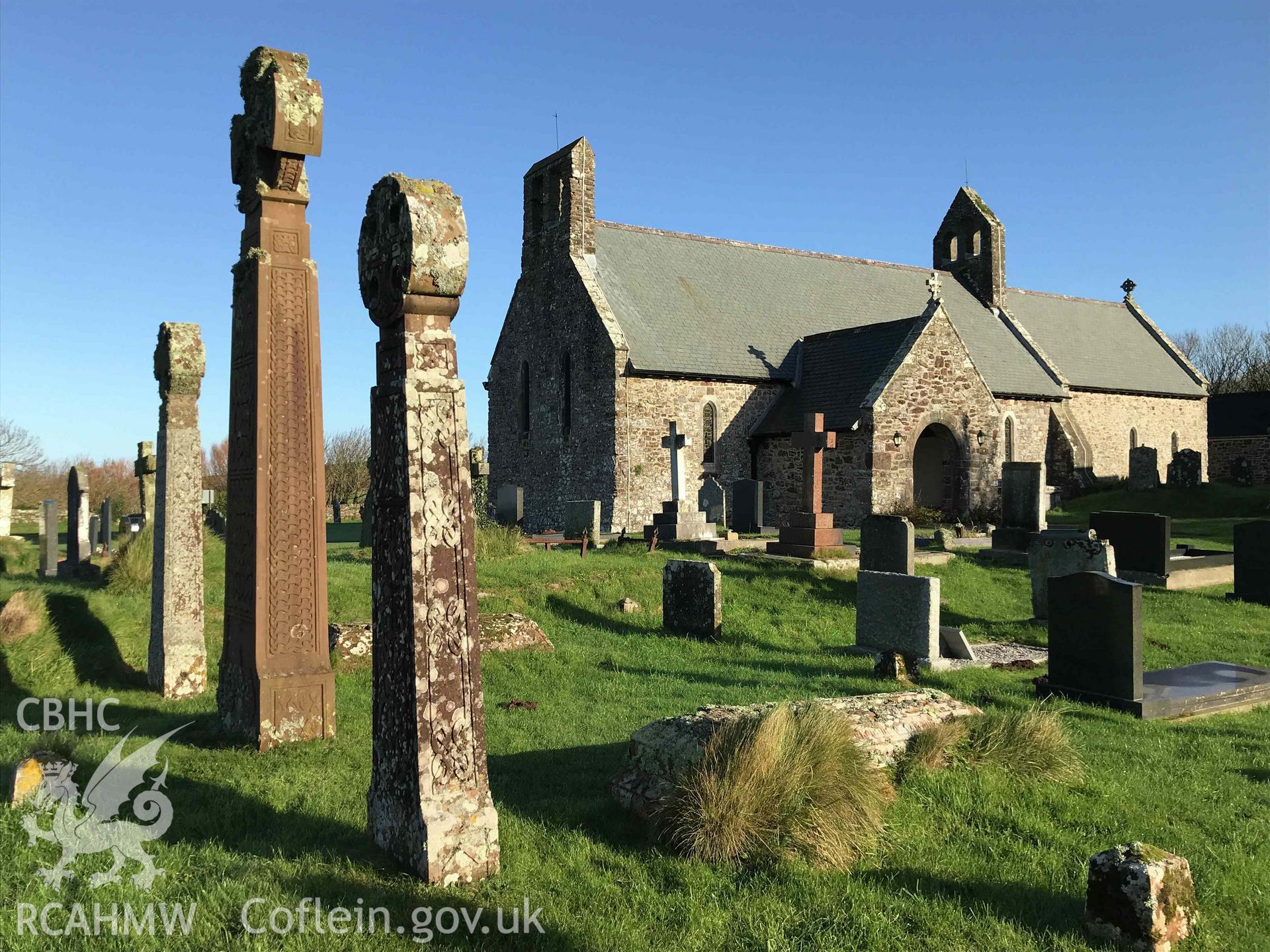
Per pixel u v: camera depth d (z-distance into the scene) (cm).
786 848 525
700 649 1265
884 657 1120
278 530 732
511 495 2978
